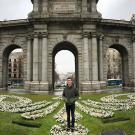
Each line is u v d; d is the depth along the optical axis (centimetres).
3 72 5594
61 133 1903
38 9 5069
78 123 2278
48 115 2644
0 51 5531
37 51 4975
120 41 5650
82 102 3575
